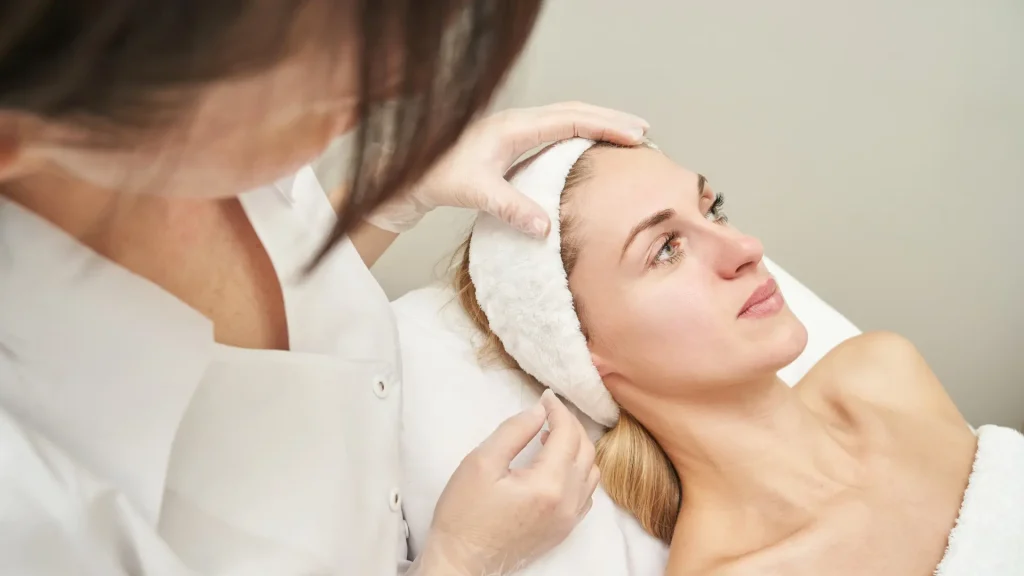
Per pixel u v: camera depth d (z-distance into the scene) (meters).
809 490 0.89
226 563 0.59
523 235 0.91
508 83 0.31
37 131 0.28
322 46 0.28
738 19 1.23
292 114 0.32
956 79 1.26
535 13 0.28
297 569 0.61
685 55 1.27
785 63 1.27
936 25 1.22
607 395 0.98
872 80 1.28
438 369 1.01
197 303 0.60
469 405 0.98
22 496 0.44
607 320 0.90
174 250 0.56
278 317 0.67
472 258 0.96
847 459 0.91
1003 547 0.80
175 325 0.51
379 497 0.71
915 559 0.83
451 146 0.30
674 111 1.33
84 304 0.48
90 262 0.48
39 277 0.47
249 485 0.61
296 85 0.29
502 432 0.80
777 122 1.33
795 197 1.41
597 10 1.21
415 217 0.98
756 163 1.38
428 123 0.29
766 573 0.82
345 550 0.65
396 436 0.74
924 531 0.84
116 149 0.29
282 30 0.25
